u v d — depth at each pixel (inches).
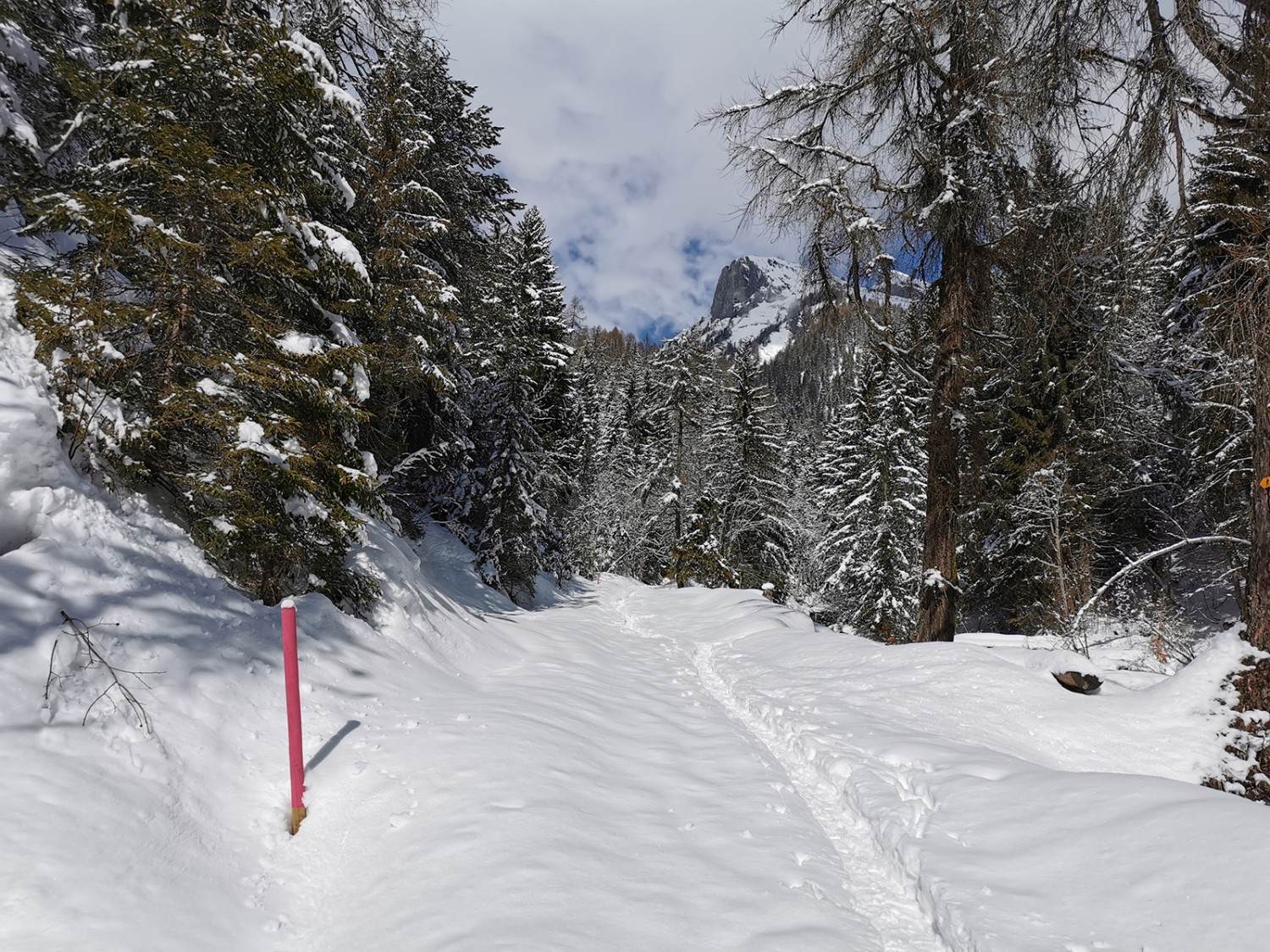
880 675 330.0
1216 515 685.9
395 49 478.3
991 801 179.3
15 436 181.5
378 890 136.4
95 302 208.2
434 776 177.9
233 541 231.3
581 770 196.1
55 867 114.4
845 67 407.8
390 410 462.9
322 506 267.1
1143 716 247.6
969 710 274.7
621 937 120.9
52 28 285.0
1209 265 339.0
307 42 259.8
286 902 136.3
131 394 227.0
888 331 451.2
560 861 141.9
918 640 428.5
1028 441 761.0
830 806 200.7
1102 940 119.5
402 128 495.8
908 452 1009.5
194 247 222.5
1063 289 381.7
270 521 237.6
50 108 286.7
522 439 769.6
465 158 641.0
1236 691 234.7
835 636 440.1
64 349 207.9
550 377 908.0
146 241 218.5
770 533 1370.6
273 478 239.9
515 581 737.6
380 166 473.7
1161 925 120.4
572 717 253.8
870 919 142.3
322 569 277.3
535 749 202.4
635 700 307.9
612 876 140.7
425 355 480.7
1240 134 257.9
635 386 2282.2
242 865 142.5
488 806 162.9
